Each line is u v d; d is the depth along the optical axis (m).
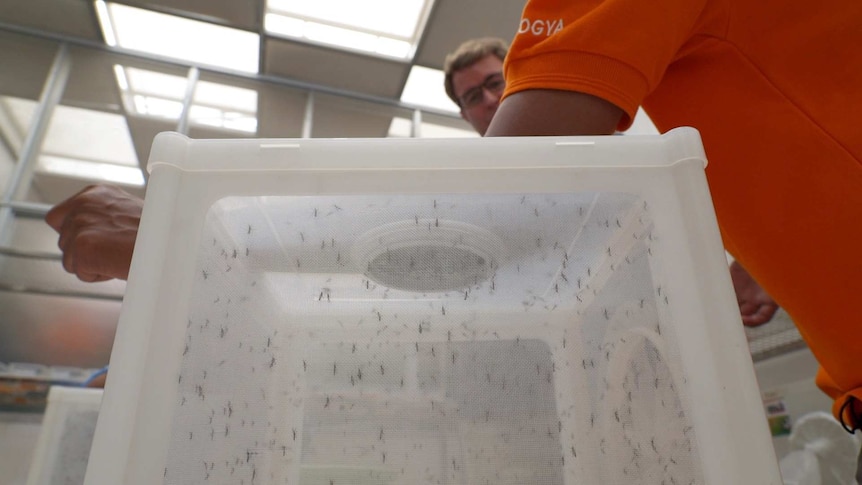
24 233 1.97
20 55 2.27
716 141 0.43
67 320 1.83
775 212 0.42
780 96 0.40
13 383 1.71
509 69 0.38
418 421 0.25
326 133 2.71
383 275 0.27
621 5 0.35
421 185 0.28
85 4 2.16
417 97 2.66
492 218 0.28
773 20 0.40
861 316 0.40
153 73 2.43
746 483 0.23
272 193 0.27
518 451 0.25
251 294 0.27
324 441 0.24
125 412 0.23
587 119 0.33
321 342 0.26
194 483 0.23
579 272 0.27
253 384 0.25
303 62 2.47
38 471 0.94
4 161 2.13
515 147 0.28
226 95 2.55
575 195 0.28
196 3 2.16
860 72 0.38
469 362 0.26
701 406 0.24
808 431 0.97
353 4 2.17
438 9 2.15
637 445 0.25
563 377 0.26
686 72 0.43
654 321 0.26
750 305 0.80
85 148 2.38
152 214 0.26
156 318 0.25
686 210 0.27
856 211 0.38
